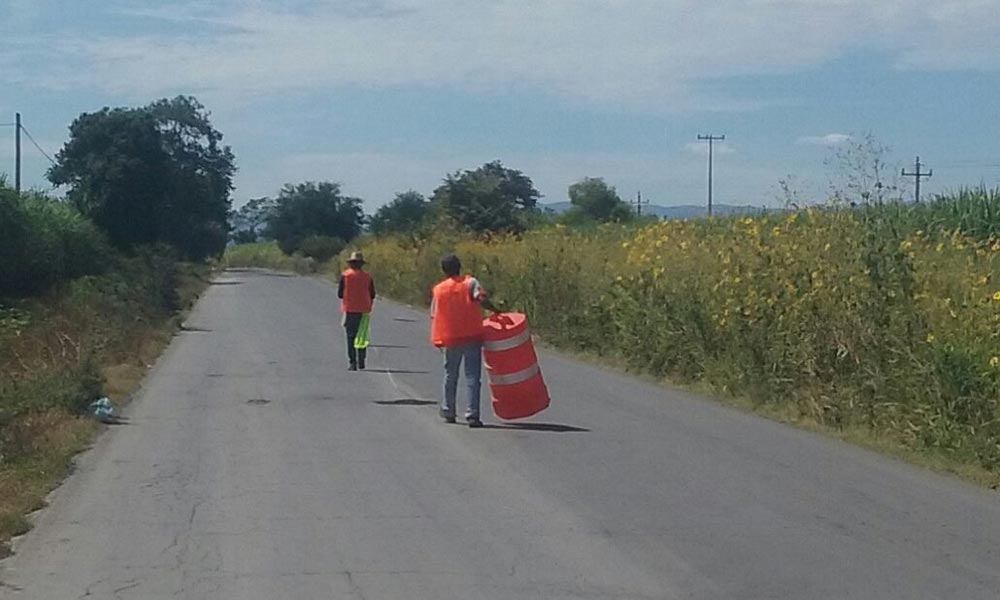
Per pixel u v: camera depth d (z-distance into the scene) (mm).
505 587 8023
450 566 8547
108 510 10414
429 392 18562
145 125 58906
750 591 7953
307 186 127875
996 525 9906
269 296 53812
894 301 15523
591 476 11805
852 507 10523
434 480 11602
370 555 8852
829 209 18828
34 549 9133
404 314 41344
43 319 25641
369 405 17047
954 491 11297
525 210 61656
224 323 35188
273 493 11039
